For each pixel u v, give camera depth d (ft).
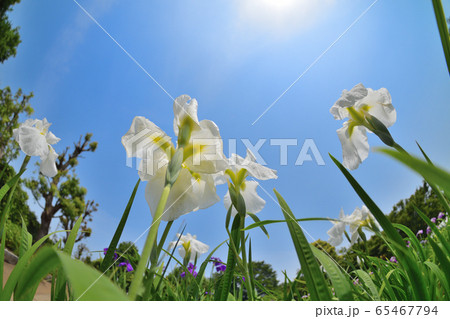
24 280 0.63
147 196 0.91
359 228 2.29
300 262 0.80
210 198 0.95
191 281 1.68
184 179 0.92
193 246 2.21
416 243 1.31
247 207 1.48
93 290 0.34
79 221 1.06
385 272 1.75
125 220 0.95
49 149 1.96
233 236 1.23
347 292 0.79
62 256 0.37
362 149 1.49
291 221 0.87
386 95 1.44
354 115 1.45
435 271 1.04
